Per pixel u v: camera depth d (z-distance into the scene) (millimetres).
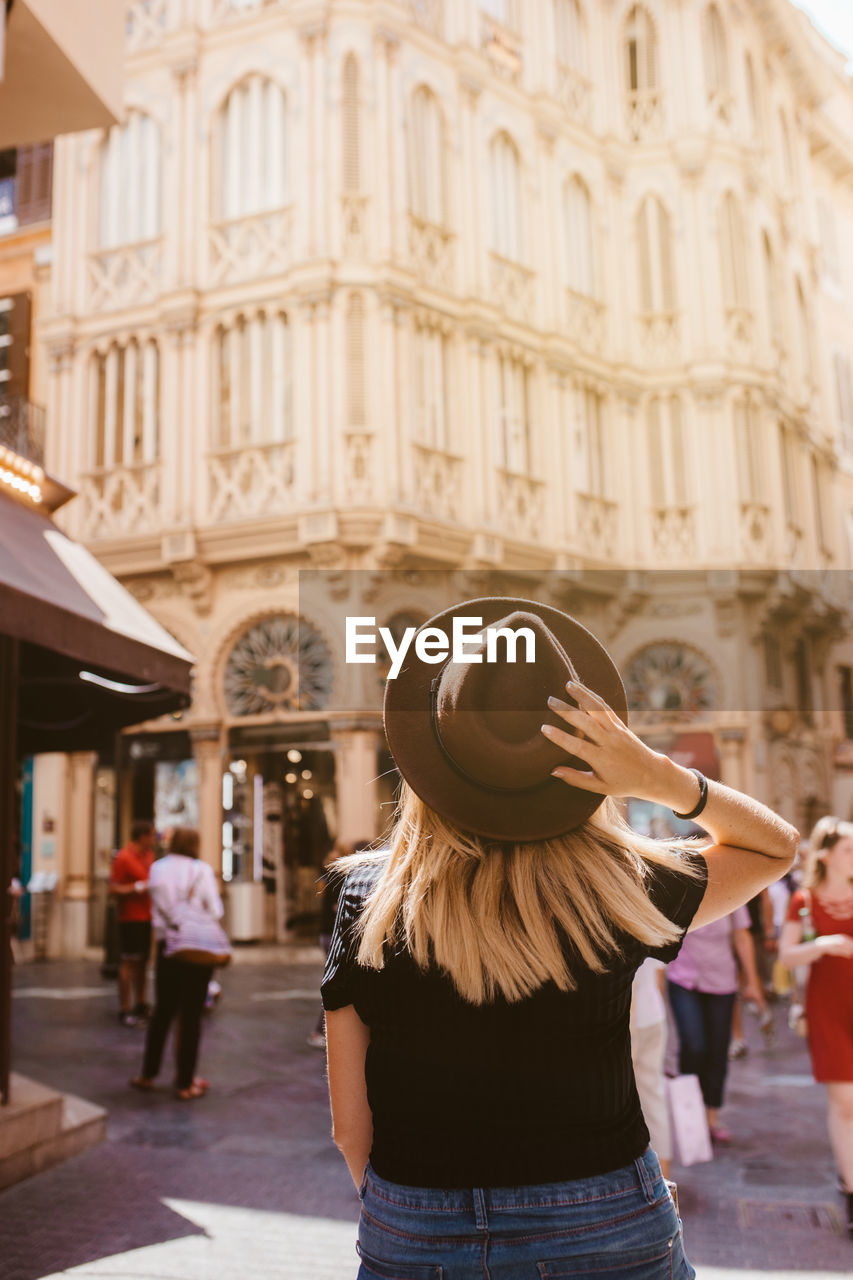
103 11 8047
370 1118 1518
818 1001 4723
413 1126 1415
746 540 19875
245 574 16750
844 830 4914
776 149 24188
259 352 16906
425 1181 1388
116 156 18438
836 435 25953
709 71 21656
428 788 1434
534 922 1405
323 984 1522
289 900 17438
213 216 17500
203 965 7262
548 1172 1379
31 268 19047
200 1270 4172
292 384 16609
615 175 20922
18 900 17516
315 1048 9070
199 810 16547
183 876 7309
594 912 1430
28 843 17875
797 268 24438
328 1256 4328
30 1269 4176
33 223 19047
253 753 17484
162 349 17422
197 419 17031
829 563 23938
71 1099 6434
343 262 16406
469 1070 1400
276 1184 5277
